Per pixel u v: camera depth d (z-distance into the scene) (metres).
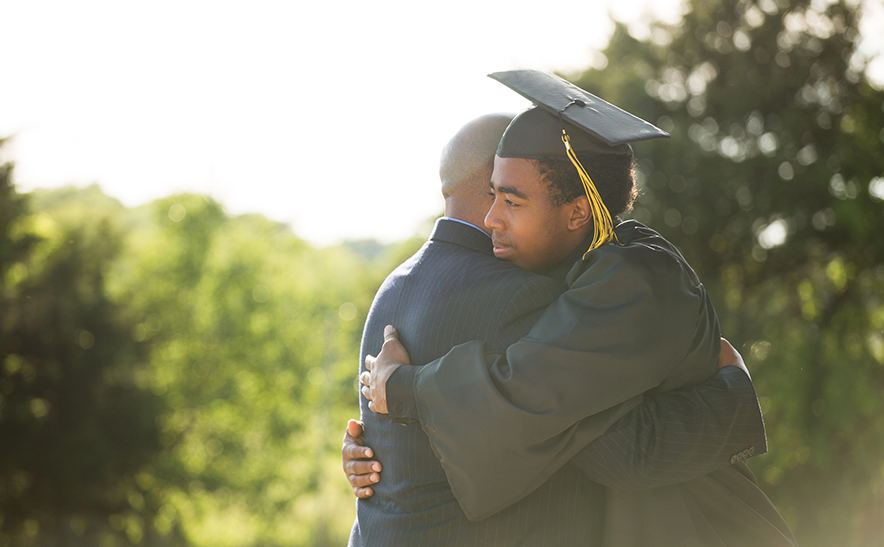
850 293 17.11
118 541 26.02
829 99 17.66
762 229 17.17
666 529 1.63
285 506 34.28
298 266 47.06
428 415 1.55
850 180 17.06
